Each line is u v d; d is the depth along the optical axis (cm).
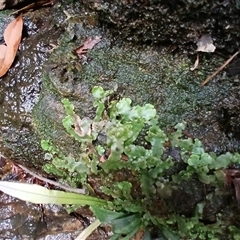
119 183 47
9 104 57
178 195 46
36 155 56
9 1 62
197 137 47
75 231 57
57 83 53
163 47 51
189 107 49
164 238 49
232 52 47
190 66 50
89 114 50
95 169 47
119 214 48
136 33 51
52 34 58
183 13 45
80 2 56
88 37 54
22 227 58
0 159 62
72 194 50
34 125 55
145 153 44
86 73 52
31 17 61
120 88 50
